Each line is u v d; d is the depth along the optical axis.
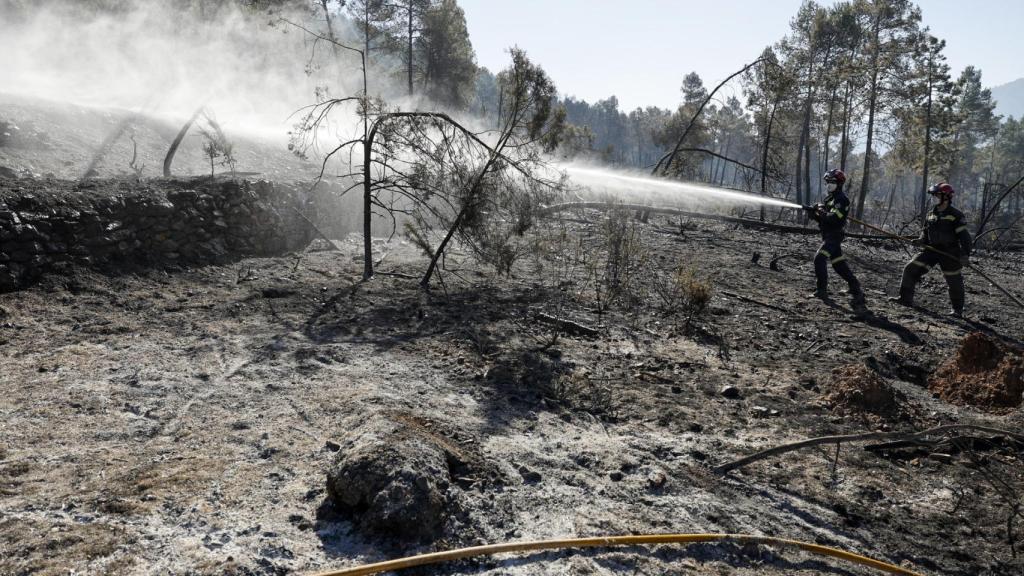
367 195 8.82
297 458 3.90
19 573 2.70
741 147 45.88
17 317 5.93
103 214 7.31
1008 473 4.38
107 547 2.92
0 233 6.29
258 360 5.52
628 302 8.35
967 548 3.53
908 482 4.21
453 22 31.48
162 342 5.76
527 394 5.20
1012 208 45.62
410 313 7.25
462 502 3.45
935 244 9.00
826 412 5.24
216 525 3.17
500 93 8.95
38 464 3.64
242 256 9.00
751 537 3.38
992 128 68.12
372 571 2.86
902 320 8.58
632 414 4.99
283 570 2.88
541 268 10.17
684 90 48.12
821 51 33.09
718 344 7.03
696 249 13.25
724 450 4.46
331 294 7.79
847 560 3.33
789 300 9.31
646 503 3.73
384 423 3.81
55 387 4.64
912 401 5.66
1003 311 9.64
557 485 3.84
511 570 3.03
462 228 8.77
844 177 9.40
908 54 32.84
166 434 4.14
